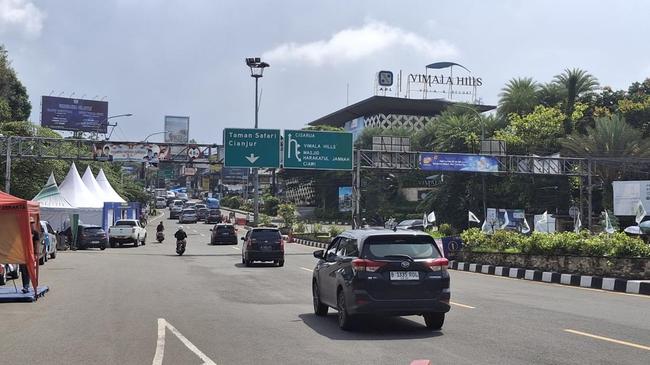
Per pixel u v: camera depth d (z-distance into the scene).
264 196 106.81
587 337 9.64
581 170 45.81
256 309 13.23
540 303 13.98
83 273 22.38
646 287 16.06
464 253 26.22
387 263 10.21
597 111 60.31
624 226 48.47
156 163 39.34
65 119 87.44
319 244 44.53
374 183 77.25
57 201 40.22
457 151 61.12
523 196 54.62
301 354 8.56
